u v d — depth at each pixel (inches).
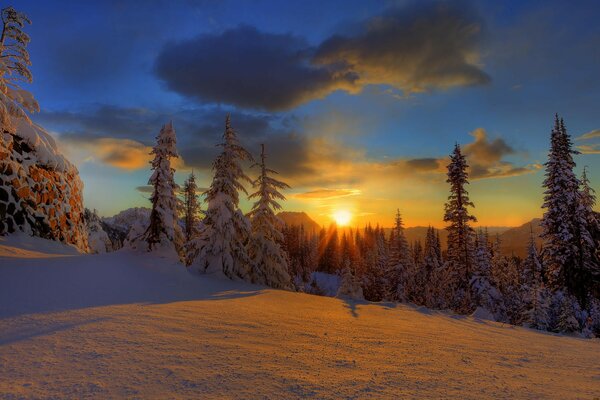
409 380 177.2
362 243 4940.9
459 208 1194.6
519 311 1174.3
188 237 1524.4
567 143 1091.3
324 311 441.1
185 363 181.6
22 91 716.0
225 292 549.0
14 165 732.0
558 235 1044.5
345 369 189.0
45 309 281.9
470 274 1144.8
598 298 1024.2
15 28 635.5
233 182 868.0
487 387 173.5
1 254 553.9
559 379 199.0
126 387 148.3
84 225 1027.3
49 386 145.7
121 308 311.7
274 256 908.6
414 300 1487.5
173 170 827.4
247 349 215.8
